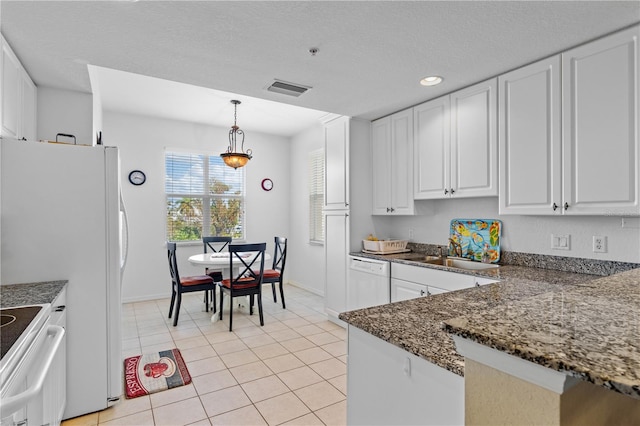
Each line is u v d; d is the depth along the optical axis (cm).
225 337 322
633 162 172
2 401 84
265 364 266
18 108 208
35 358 125
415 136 304
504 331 68
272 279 419
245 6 159
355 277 338
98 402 204
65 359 193
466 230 294
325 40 191
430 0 155
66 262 199
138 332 335
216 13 164
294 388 230
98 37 185
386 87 262
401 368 106
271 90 269
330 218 372
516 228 260
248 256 410
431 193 289
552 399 56
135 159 448
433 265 258
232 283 349
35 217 193
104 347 207
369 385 119
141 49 200
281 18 169
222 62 218
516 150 225
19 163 191
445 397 92
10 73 194
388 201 335
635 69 171
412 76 241
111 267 210
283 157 566
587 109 190
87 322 203
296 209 552
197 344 306
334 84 257
